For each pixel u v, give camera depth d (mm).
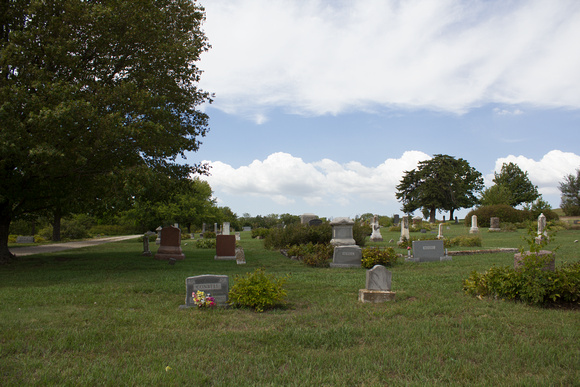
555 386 4414
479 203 74938
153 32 16719
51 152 12789
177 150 17672
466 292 9492
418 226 45281
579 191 58969
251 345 5977
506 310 7727
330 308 8242
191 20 19969
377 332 6500
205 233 44594
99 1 16641
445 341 6023
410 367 5027
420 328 6648
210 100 21766
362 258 16172
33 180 16328
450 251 19484
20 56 14555
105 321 7230
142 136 14594
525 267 8500
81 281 12180
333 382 4594
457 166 69688
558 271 8227
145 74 16969
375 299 8867
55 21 15008
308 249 18844
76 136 14461
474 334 6324
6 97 13375
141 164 16156
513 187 75500
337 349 5785
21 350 5641
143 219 55531
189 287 8508
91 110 13602
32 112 12711
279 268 15719
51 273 14273
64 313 7801
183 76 19078
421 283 11156
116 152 15242
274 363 5242
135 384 4496
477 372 4836
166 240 19891
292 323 7148
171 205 55188
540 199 54062
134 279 12438
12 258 18875
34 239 43312
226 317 7562
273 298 8297
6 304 8656
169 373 4816
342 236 21375
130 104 15195
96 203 18625
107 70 17203
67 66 15656
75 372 4824
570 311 7617
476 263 15672
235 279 8891
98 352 5637
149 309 8242
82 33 16172
